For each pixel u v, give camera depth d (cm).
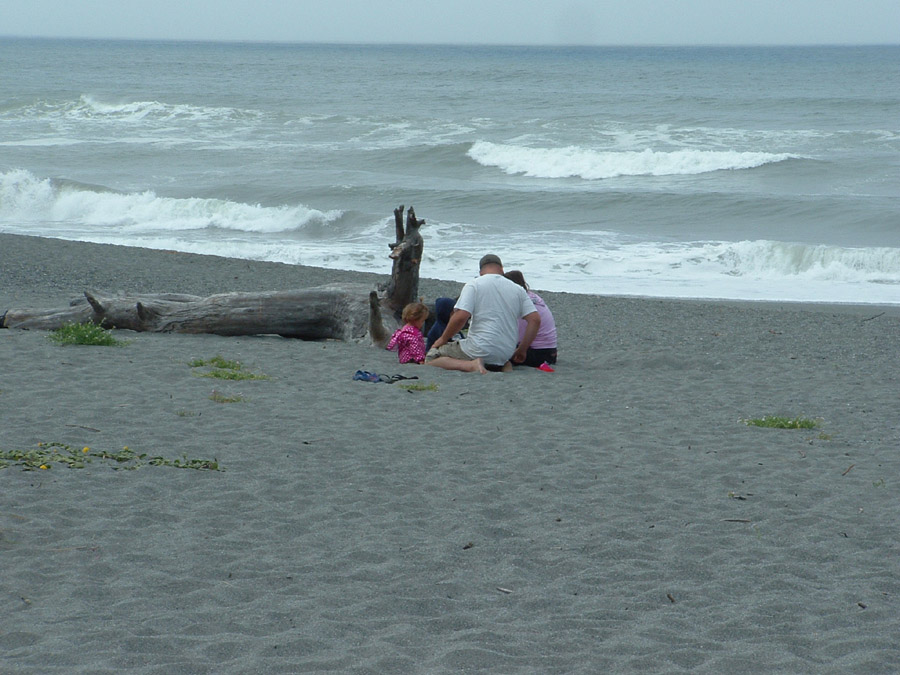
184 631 848
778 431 1747
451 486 1345
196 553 1050
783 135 9438
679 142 9162
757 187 7131
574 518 1233
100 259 4228
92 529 1106
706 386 2159
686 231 5622
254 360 2203
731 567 1071
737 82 19850
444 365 2228
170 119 11200
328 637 849
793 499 1335
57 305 3098
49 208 6212
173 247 5078
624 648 846
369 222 5812
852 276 4622
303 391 1911
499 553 1094
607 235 5484
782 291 4288
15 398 1706
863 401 2041
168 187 6856
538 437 1638
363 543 1104
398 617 905
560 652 835
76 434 1495
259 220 5847
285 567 1022
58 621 859
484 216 6109
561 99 14312
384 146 9019
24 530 1088
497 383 2077
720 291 4272
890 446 1656
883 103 12681
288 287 3716
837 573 1060
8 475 1273
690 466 1495
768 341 2922
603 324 3170
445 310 2386
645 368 2408
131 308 2519
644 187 7169
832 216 5853
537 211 6212
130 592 937
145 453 1419
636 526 1206
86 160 8050
